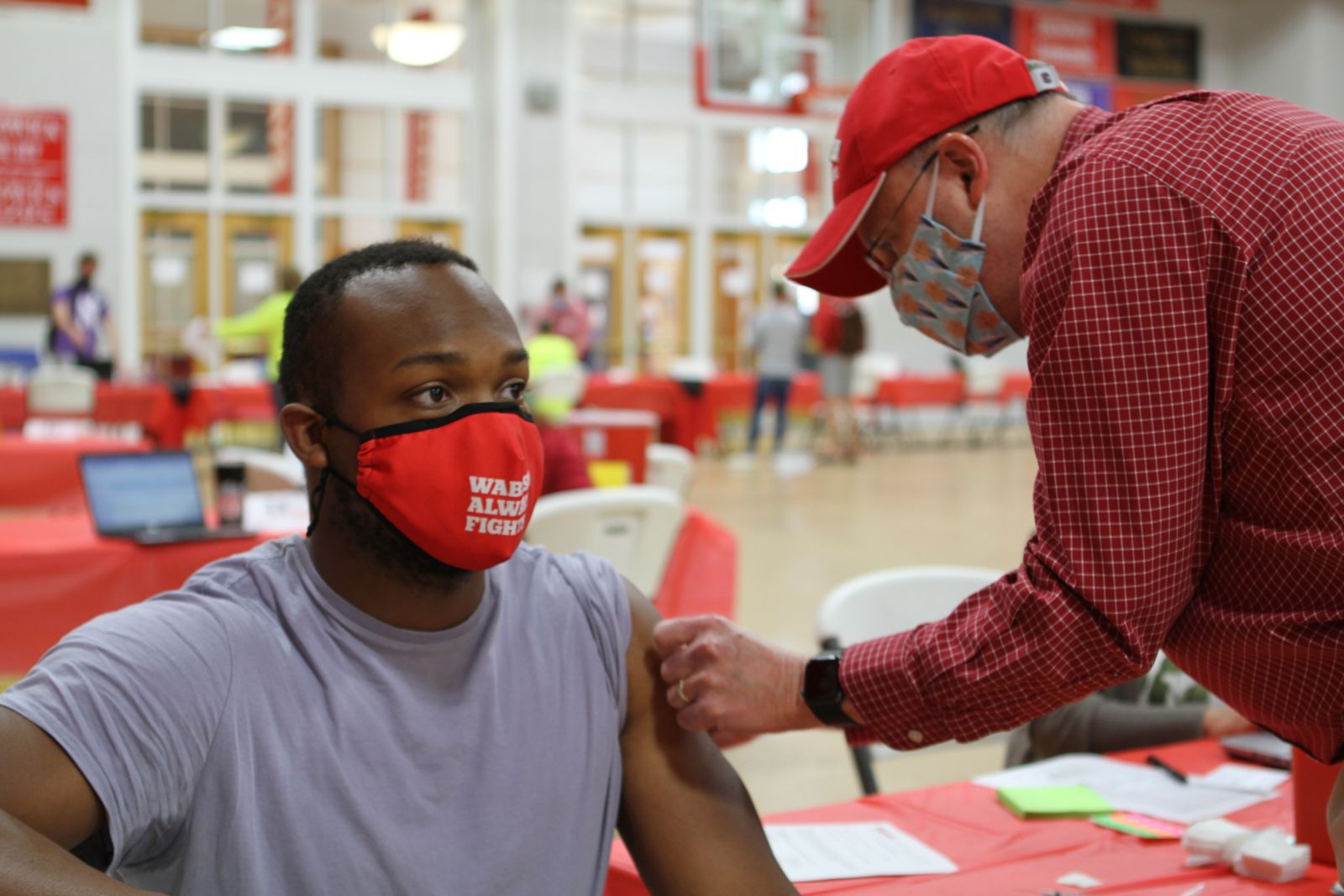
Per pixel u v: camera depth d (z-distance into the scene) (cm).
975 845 144
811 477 995
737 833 112
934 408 1505
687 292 1395
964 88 120
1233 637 107
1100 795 160
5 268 1096
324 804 92
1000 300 125
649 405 1057
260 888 90
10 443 543
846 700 116
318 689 95
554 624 107
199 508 327
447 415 97
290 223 1226
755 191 1408
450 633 100
